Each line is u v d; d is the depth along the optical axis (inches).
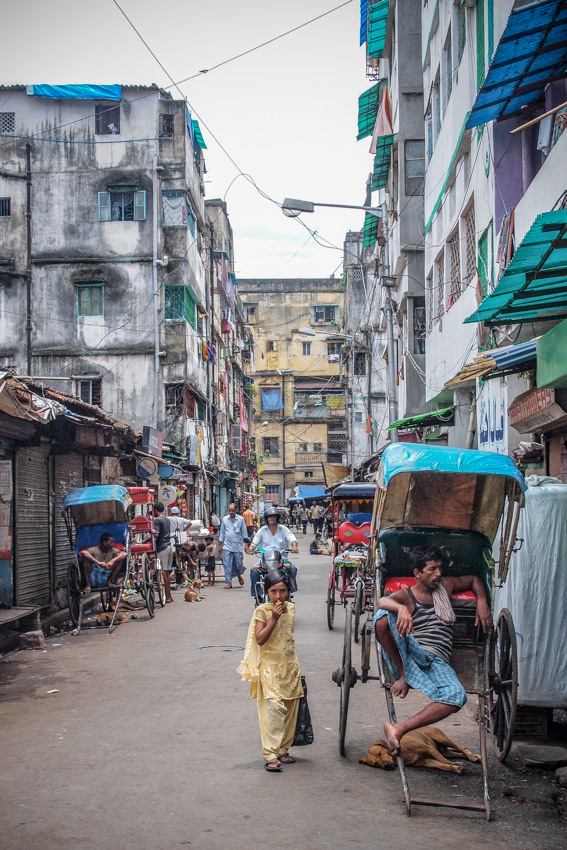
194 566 719.7
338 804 188.4
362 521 536.1
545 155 350.0
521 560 236.2
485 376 377.1
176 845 163.0
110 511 506.9
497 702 225.9
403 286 804.0
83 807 184.2
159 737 242.8
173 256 1115.9
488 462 215.9
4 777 205.3
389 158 867.4
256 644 221.3
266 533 470.6
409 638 207.2
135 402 1103.6
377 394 1582.2
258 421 2477.9
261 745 235.5
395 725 200.5
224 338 1705.2
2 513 445.7
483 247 479.8
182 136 1130.7
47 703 288.0
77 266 1119.6
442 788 201.0
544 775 212.1
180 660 366.9
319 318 2544.3
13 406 359.9
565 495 238.2
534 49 253.6
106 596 577.6
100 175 1128.2
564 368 279.0
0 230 1123.9
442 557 243.6
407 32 791.1
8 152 1132.5
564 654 233.0
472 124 323.6
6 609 426.6
